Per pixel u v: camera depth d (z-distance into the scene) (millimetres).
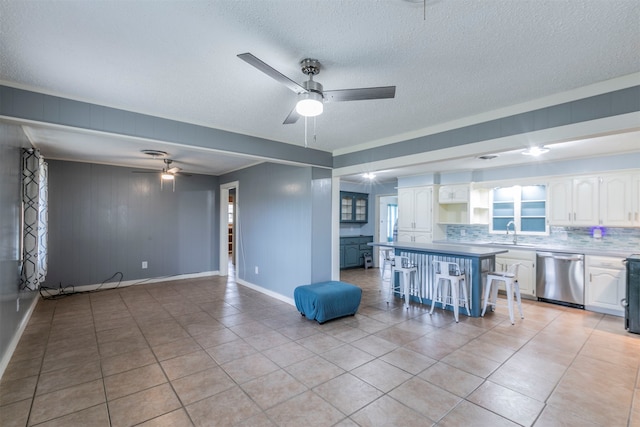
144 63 2064
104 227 5617
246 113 3035
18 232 3201
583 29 1666
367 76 2234
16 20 1589
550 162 5094
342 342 3250
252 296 5164
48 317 4023
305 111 2055
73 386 2408
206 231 6883
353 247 7996
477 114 3012
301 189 4629
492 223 5957
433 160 3385
